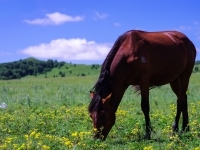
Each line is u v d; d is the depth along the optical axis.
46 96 21.89
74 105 17.67
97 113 9.27
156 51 10.45
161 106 17.03
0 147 8.20
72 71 157.25
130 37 10.12
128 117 12.24
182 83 11.62
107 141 9.41
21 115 14.00
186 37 11.97
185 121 11.28
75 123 11.63
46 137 8.98
